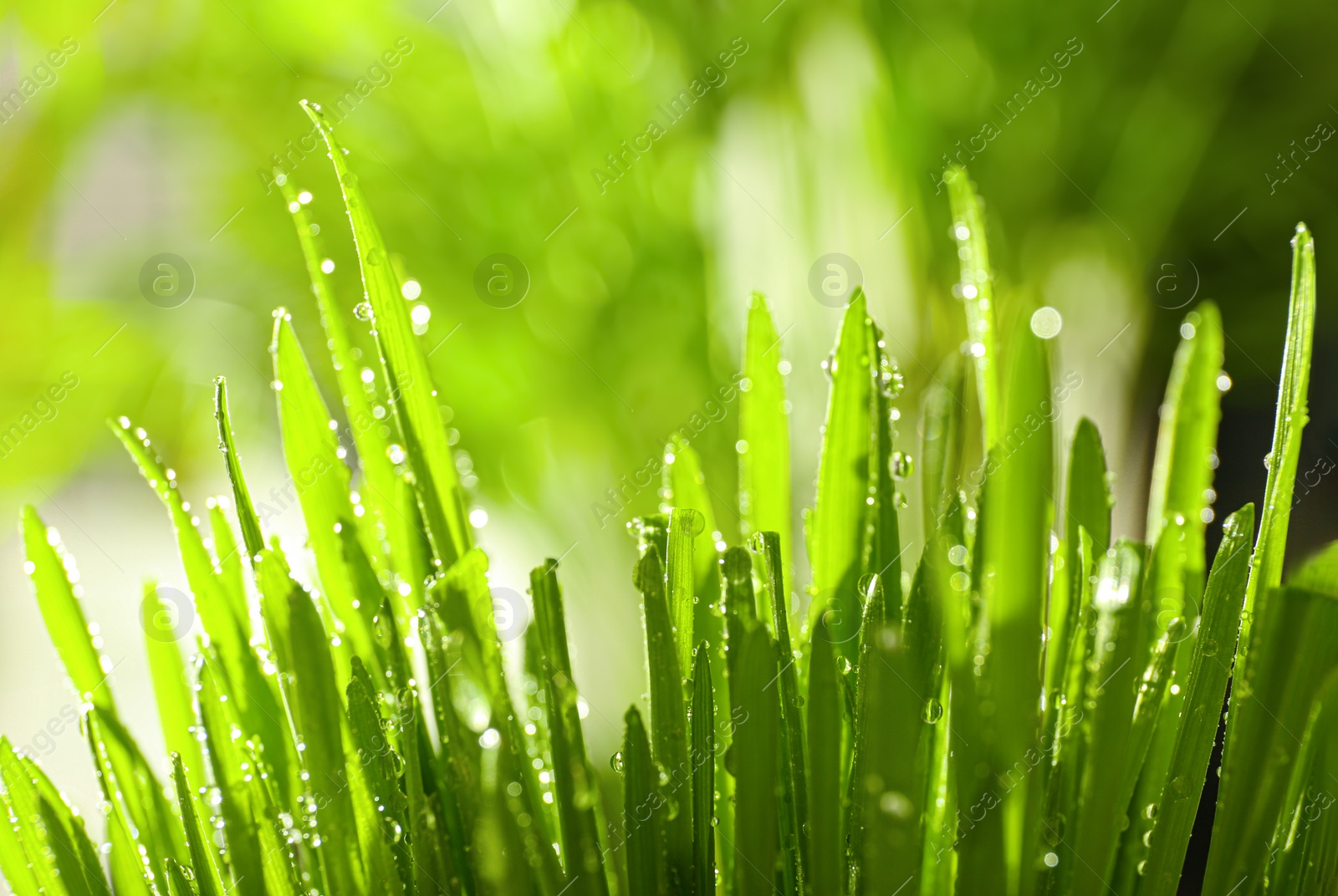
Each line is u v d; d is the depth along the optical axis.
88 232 1.87
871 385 0.51
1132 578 0.50
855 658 0.51
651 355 1.74
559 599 0.50
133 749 0.52
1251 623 0.51
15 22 1.66
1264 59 1.67
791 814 0.51
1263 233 1.69
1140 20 1.65
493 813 0.49
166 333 1.89
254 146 1.89
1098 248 1.70
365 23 1.86
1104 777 0.50
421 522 0.52
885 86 1.66
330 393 1.69
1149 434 1.60
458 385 1.77
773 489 0.53
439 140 1.86
